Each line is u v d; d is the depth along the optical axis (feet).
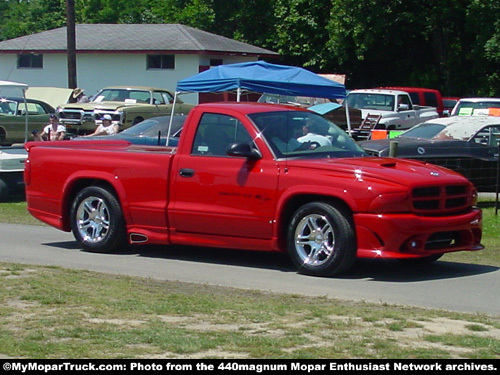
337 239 30.48
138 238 36.01
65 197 37.78
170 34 142.41
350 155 33.88
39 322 22.38
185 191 34.06
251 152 32.22
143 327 21.95
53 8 203.92
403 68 155.84
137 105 97.91
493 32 133.90
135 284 28.94
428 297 27.78
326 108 82.94
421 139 61.16
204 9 164.55
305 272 31.50
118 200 36.29
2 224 48.08
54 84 146.72
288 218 32.17
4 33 203.92
